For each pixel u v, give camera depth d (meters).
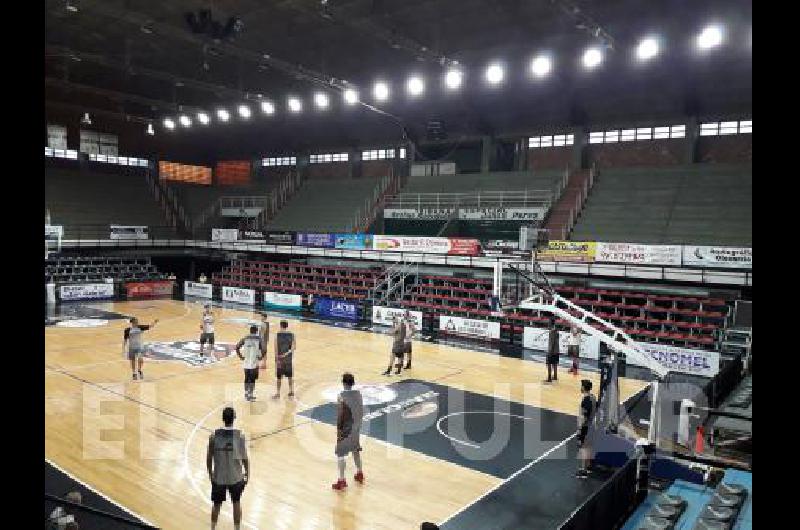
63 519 6.46
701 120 25.83
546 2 17.12
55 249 31.48
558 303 22.08
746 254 18.95
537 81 26.08
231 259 35.97
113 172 40.31
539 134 30.81
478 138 32.69
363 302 26.69
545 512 8.48
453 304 25.42
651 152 27.91
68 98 33.41
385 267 28.91
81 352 18.25
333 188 38.28
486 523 8.12
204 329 17.98
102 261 34.59
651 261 20.72
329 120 36.47
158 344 19.67
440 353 19.59
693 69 22.89
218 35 20.47
